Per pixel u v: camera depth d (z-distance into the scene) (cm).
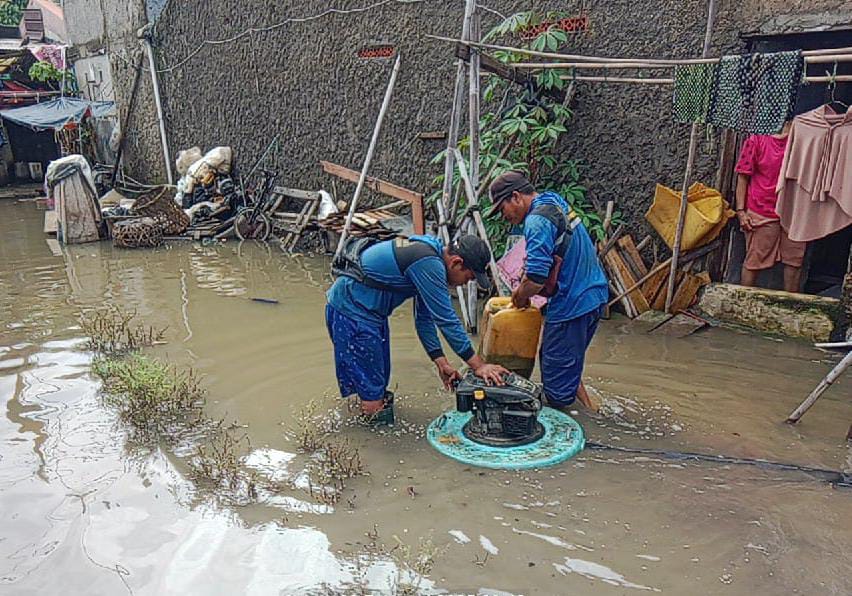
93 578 295
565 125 695
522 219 426
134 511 342
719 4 587
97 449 407
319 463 386
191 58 1296
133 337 609
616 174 676
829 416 437
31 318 689
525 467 375
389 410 433
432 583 287
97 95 1830
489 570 295
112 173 1683
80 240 1112
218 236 1106
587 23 668
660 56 628
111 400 473
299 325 645
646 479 365
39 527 331
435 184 852
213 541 317
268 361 550
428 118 854
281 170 1124
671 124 632
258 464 387
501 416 395
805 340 574
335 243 956
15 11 2769
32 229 1275
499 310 442
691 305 642
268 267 906
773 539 312
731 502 343
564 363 429
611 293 648
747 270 614
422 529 324
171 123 1432
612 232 676
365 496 353
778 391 477
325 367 534
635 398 469
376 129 757
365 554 307
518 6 721
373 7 884
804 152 544
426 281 389
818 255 712
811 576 288
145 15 1422
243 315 683
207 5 1204
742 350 554
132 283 834
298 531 324
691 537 315
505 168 659
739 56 463
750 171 589
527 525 327
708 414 443
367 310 410
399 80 877
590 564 298
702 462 383
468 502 346
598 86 668
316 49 991
